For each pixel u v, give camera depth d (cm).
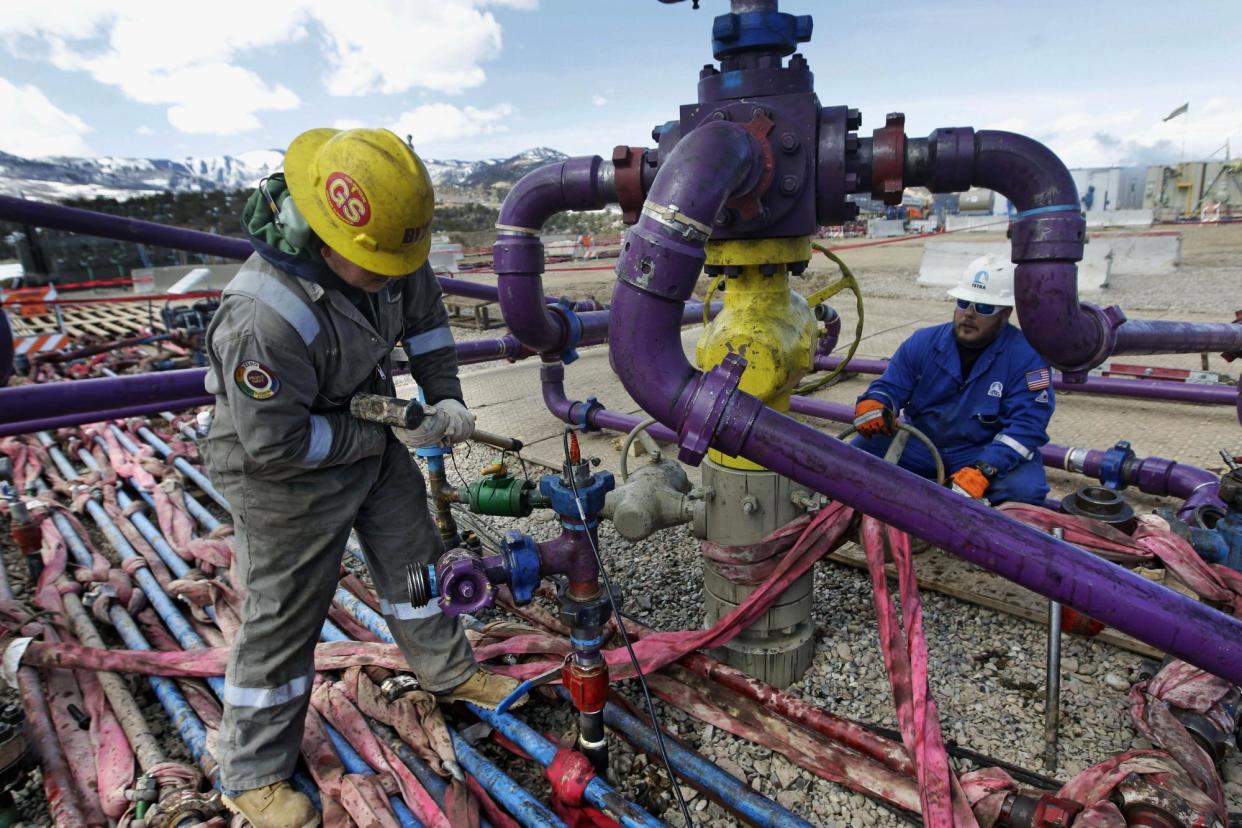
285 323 153
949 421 304
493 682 222
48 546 359
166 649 275
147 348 848
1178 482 322
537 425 521
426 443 177
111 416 361
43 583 324
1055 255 190
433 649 218
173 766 202
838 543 223
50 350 746
